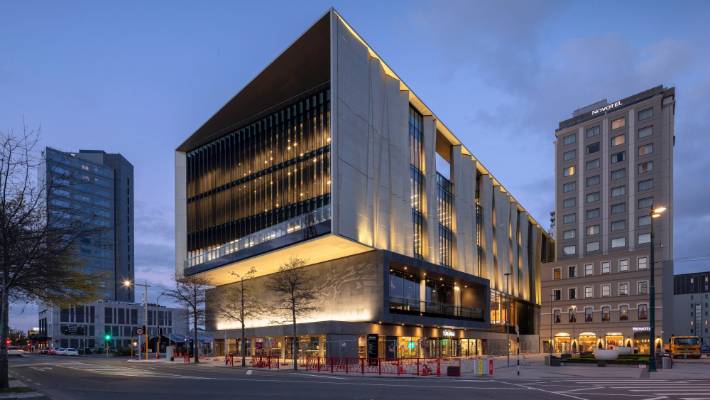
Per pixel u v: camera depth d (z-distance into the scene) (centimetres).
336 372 3669
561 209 9756
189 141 6662
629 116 9181
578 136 9750
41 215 2408
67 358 7481
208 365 4838
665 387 2522
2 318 2334
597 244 9238
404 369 3834
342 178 4712
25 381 2933
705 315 16525
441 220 6700
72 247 2838
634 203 8919
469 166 7544
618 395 2166
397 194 5516
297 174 5294
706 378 3070
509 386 2591
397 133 5644
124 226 16988
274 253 5341
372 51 5319
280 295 5656
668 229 8550
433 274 6038
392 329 5316
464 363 4919
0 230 2289
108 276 4131
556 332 9331
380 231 5222
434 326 6022
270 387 2525
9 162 2352
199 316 6894
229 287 7031
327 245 4931
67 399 2039
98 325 13850
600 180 9362
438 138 7162
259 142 5884
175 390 2389
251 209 5834
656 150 8806
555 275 9550
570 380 2961
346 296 5272
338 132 4691
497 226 8594
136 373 3631
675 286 17462
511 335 8644
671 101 8850
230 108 5625
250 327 6091
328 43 4853
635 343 8481
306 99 5356
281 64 4862
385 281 5022
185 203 6925
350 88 4906
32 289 2762
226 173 6300
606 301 8894
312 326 4866
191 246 6675
